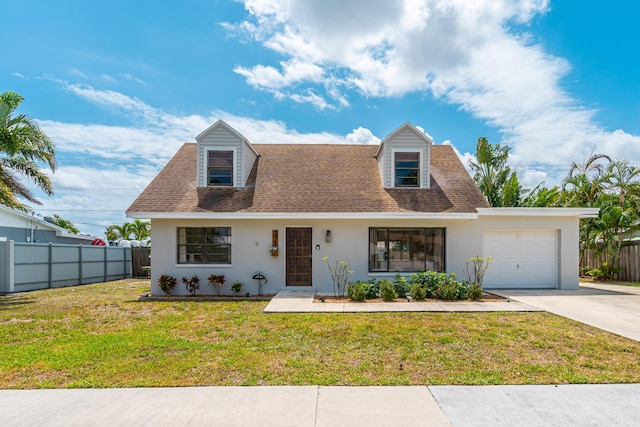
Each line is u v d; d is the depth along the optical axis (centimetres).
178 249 1200
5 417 371
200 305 991
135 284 1641
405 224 1219
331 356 554
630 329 705
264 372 489
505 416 371
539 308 898
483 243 1274
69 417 371
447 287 1038
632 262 1538
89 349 589
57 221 3991
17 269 1355
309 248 1217
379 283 1089
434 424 356
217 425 354
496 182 1902
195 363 523
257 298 1093
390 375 479
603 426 353
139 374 485
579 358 543
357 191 1279
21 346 612
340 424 355
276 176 1357
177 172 1358
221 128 1291
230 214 1138
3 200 1468
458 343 616
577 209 1212
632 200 1583
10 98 1302
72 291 1366
